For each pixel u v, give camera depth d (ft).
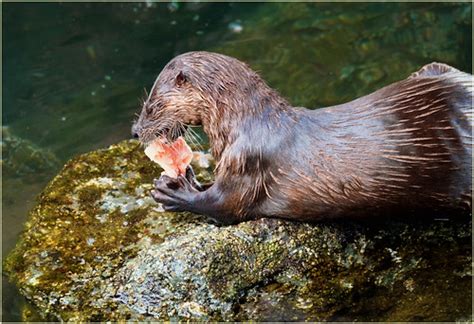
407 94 69.41
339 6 123.65
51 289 68.23
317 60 111.34
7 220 84.48
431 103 68.59
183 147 73.67
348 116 69.41
